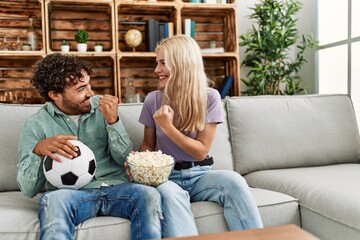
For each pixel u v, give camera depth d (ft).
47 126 4.94
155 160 4.50
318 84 11.04
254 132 6.68
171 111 4.79
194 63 5.11
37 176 4.50
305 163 6.82
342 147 6.98
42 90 4.96
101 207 4.40
